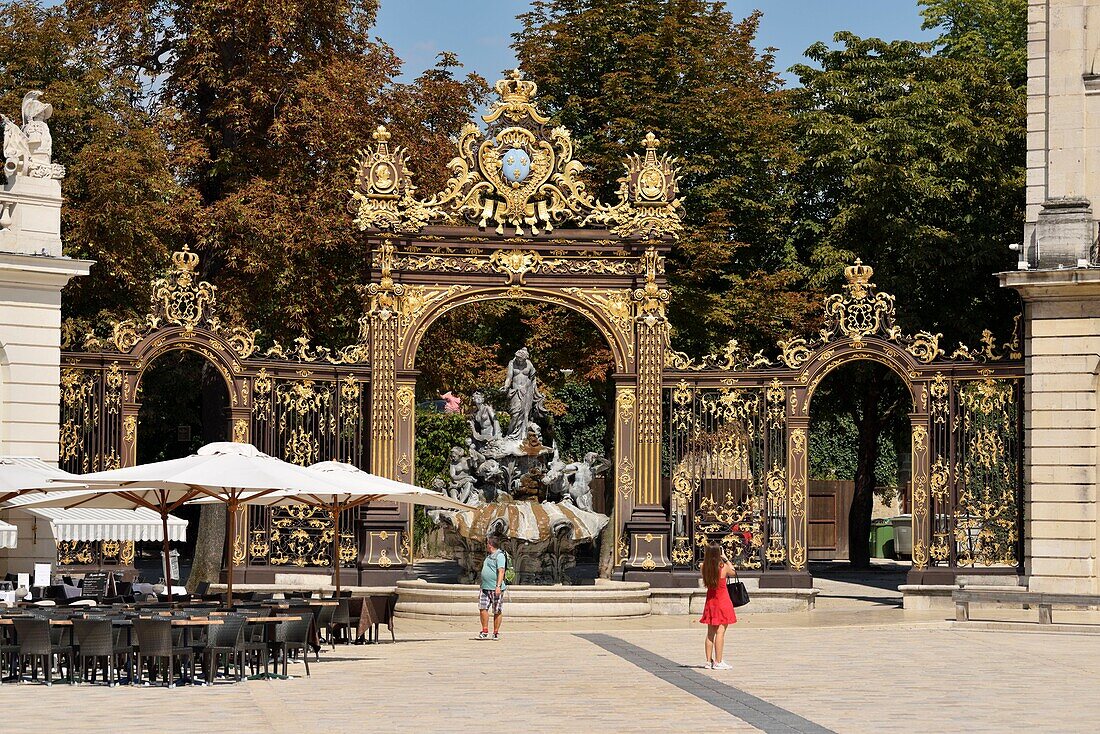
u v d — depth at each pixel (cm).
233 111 4072
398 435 3434
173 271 3397
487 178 3488
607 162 4344
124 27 4191
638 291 3491
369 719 1891
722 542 3475
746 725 1839
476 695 2108
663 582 3422
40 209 3203
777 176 4625
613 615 3231
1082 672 2381
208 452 2592
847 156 4372
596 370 4350
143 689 2198
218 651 2316
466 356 4334
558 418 5362
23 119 3219
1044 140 3347
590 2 4588
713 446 3803
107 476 2502
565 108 4509
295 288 4084
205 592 3091
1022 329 3347
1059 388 3262
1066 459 3253
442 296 3469
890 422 4950
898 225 4291
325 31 4303
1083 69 3325
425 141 4294
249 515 3434
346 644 2836
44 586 3027
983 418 3366
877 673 2353
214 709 1983
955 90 4366
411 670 2417
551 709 1972
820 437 5991
